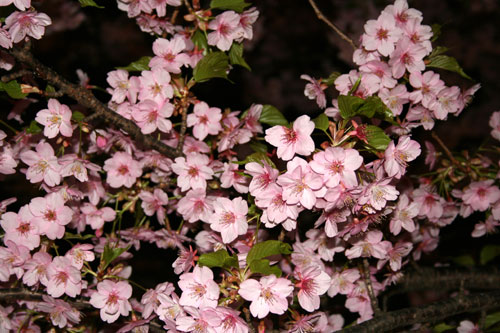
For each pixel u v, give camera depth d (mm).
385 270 1050
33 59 867
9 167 938
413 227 928
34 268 891
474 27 2236
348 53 1790
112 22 1891
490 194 994
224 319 796
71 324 959
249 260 804
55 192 900
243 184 916
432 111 920
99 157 1009
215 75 918
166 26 961
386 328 955
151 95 907
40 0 978
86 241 1046
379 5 1830
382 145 809
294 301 915
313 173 787
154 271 1655
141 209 994
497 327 1049
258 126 967
